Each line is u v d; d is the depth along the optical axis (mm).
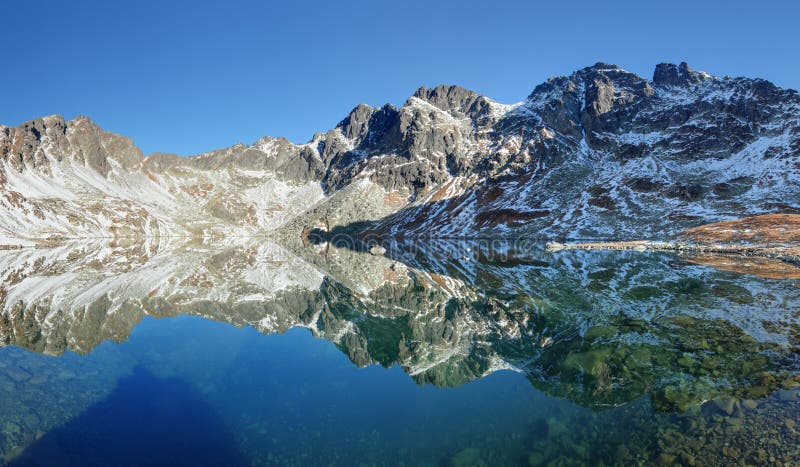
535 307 34531
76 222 148500
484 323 32312
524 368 22297
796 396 15891
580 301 35250
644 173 143375
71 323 34875
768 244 70250
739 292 35094
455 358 24938
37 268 69938
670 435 14375
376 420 17453
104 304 43125
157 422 17156
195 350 27359
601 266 57250
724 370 19031
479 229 137750
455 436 16000
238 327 34594
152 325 34906
